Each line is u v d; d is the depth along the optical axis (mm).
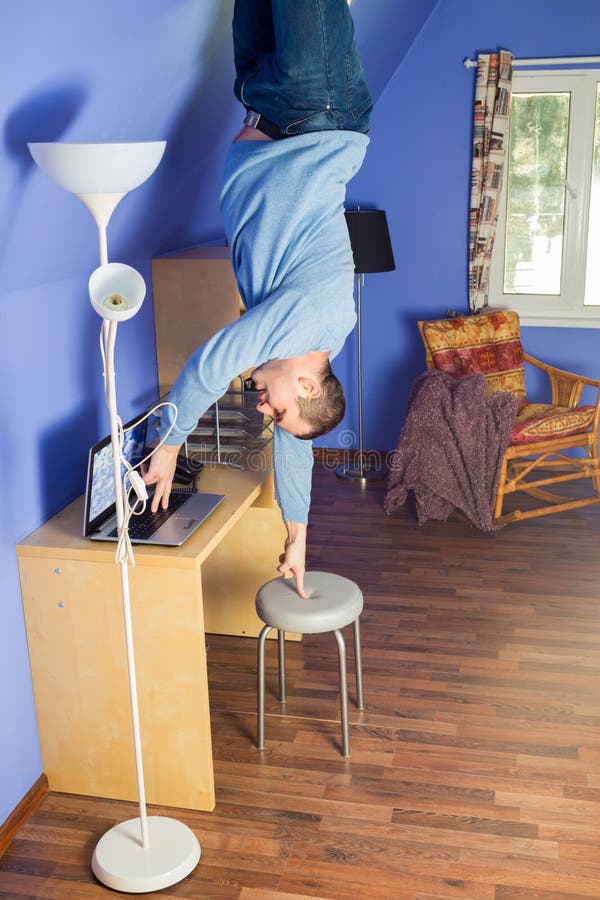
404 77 4797
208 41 2217
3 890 2188
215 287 3242
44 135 1847
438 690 2951
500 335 4723
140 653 2352
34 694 2453
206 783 2410
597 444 4469
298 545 2539
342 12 1826
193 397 1906
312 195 1838
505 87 4645
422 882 2178
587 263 4965
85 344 2738
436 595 3572
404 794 2479
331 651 3197
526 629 3307
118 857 2223
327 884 2178
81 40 1675
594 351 4930
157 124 2338
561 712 2822
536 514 4207
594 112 4723
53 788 2527
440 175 4891
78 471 2719
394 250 5051
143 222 2850
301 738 2730
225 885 2184
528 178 4910
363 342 5203
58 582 2344
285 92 1849
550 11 4602
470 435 4117
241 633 3309
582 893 2137
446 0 4656
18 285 2320
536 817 2383
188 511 2496
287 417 2023
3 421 2289
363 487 4781
